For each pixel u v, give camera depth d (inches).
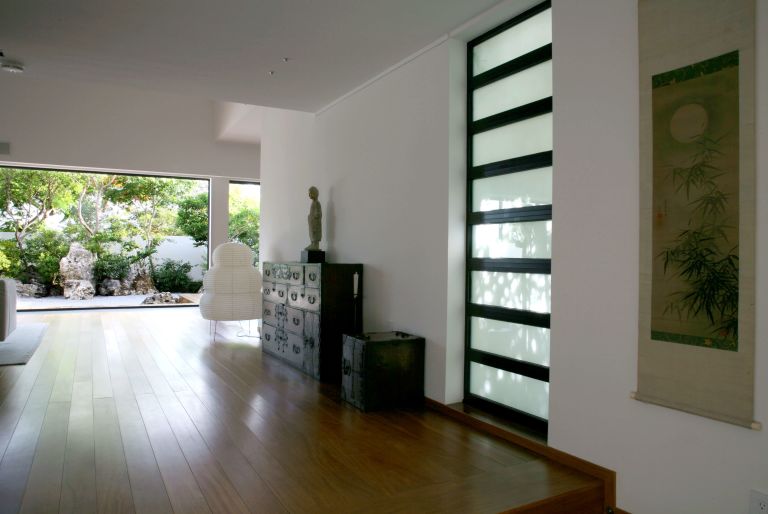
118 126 358.3
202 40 152.2
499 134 139.3
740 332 81.0
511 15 132.6
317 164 227.0
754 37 79.8
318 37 149.3
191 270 481.1
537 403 128.2
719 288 83.7
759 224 79.1
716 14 84.4
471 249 148.5
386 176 175.8
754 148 79.7
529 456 116.6
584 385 107.6
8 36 150.9
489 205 142.3
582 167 108.2
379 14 134.9
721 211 83.5
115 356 217.8
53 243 435.2
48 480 101.0
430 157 153.9
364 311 188.4
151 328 290.0
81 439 123.4
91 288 430.9
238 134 359.9
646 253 94.4
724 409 82.9
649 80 94.1
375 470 108.4
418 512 90.7
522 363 131.4
